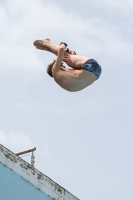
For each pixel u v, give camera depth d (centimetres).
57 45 3098
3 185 3531
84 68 3012
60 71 3047
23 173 3572
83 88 3053
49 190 3628
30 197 3572
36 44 3150
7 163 3538
